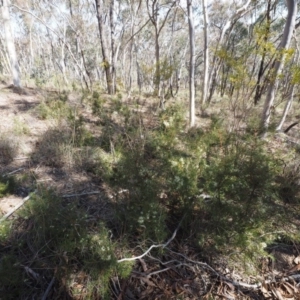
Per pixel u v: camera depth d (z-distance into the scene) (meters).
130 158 1.93
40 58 22.16
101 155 2.75
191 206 1.76
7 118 3.99
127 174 1.82
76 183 2.30
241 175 1.72
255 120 3.37
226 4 12.59
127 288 1.39
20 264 1.40
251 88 3.55
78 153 2.73
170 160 2.20
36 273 1.39
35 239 1.56
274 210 1.90
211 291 1.45
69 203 1.91
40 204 1.64
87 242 1.45
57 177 2.39
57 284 1.36
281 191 2.25
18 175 2.33
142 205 1.65
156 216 1.60
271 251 1.76
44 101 4.93
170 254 1.62
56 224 1.57
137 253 1.59
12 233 1.62
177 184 1.76
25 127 3.43
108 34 12.88
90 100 5.06
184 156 2.71
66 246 1.40
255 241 1.60
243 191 1.70
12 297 1.27
